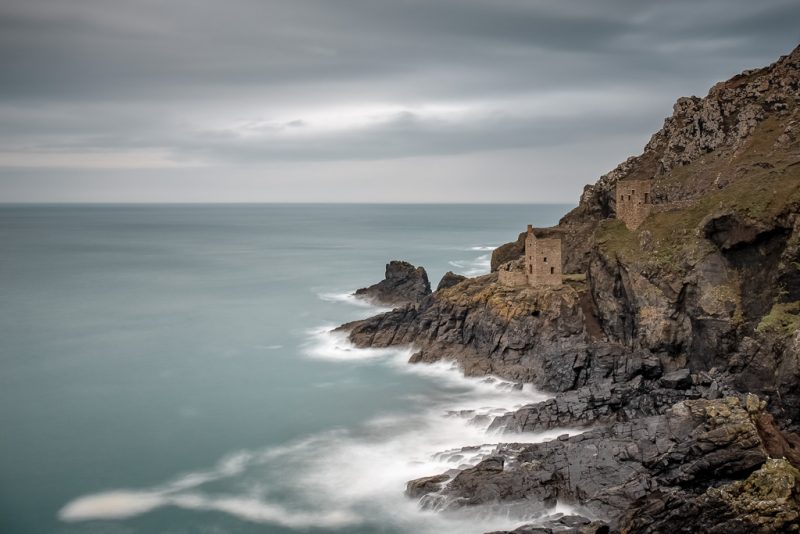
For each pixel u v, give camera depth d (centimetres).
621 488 5734
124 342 12988
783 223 8188
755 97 11619
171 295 18312
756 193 8694
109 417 9000
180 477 7244
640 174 12594
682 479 5641
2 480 7231
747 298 8388
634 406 7531
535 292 10431
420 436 7981
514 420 7612
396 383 9950
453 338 10906
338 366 11050
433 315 11444
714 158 11144
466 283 11906
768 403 7262
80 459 7731
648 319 9150
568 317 10025
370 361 11188
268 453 7756
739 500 4994
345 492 6731
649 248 9762
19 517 6488
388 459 7412
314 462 7469
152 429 8588
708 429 5884
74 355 12044
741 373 7819
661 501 5266
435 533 5894
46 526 6325
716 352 8419
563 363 9006
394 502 6456
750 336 8044
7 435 8431
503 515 5825
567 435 6856
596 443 6369
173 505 6656
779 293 8000
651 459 5966
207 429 8538
